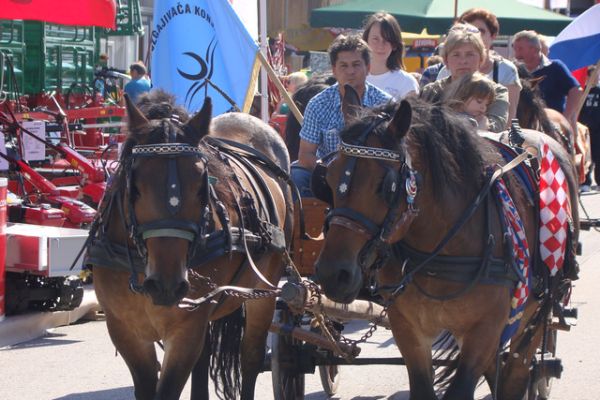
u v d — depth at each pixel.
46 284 9.76
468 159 5.66
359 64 7.34
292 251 7.25
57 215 10.80
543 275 6.14
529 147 6.41
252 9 9.68
